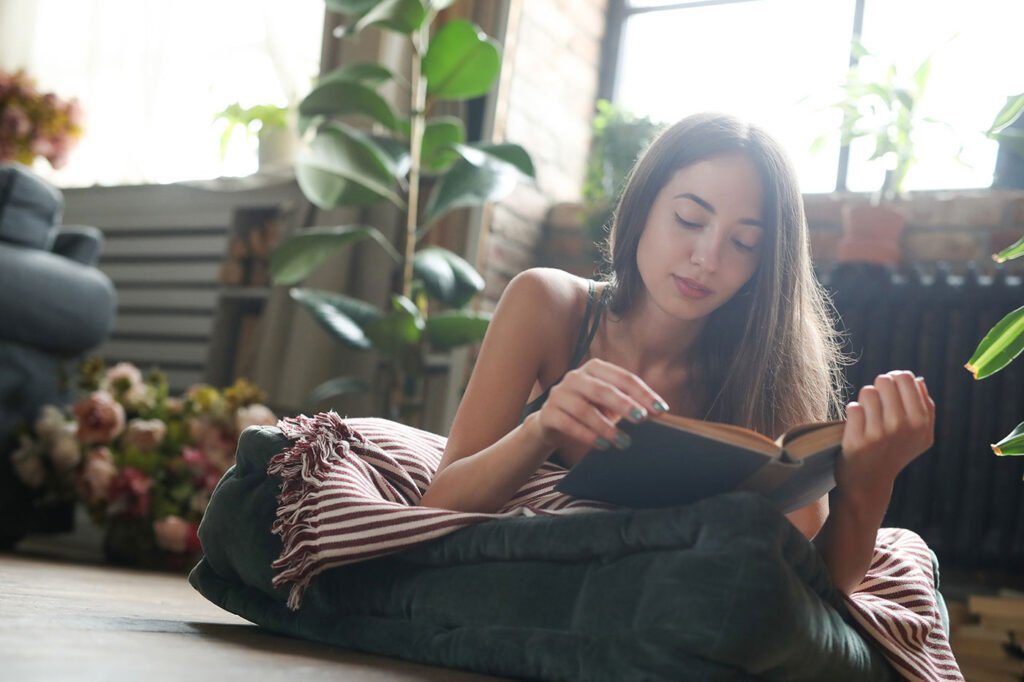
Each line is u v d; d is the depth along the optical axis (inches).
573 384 40.0
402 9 110.8
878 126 109.8
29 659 32.6
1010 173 113.0
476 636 43.1
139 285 156.4
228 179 149.4
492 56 111.7
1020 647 84.2
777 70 128.5
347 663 42.1
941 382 103.3
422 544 46.4
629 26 141.3
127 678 31.0
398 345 111.4
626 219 51.5
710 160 48.1
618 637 39.1
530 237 134.6
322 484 48.1
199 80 158.6
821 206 117.3
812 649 39.8
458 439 50.7
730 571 37.3
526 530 42.9
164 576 102.3
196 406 114.6
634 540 40.0
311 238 110.7
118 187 160.1
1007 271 105.3
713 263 47.6
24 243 107.1
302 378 130.0
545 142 136.1
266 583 51.4
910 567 56.1
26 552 109.8
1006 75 112.9
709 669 37.4
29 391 110.1
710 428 37.6
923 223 111.4
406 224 134.2
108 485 108.1
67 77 170.1
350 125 134.2
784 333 52.7
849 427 42.0
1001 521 98.8
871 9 122.9
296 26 148.9
